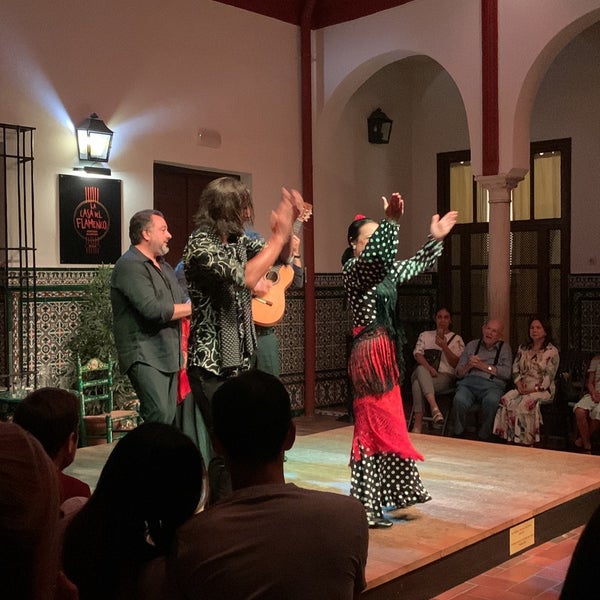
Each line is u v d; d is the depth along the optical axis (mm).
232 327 3574
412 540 3801
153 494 1937
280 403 2096
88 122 7297
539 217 9914
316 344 9578
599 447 7562
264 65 8969
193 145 8305
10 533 954
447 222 4062
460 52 8195
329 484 4746
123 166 7730
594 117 9414
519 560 4195
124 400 7297
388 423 3939
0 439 1004
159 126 8016
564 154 9656
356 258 3980
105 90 7582
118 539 1916
